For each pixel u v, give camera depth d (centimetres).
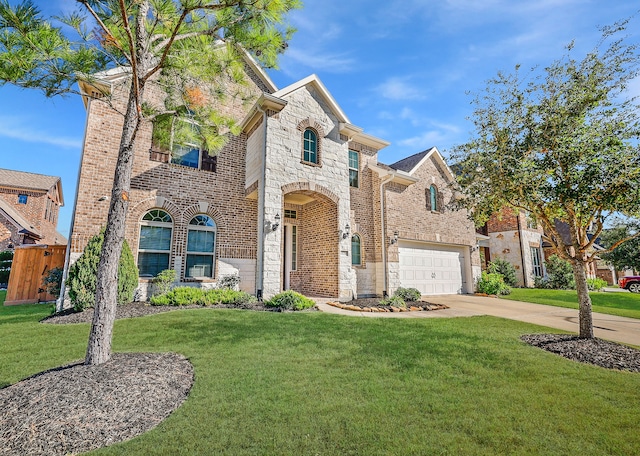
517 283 2178
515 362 509
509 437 296
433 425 315
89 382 359
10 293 1093
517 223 2217
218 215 1155
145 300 976
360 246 1442
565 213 680
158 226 1055
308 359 505
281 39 520
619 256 2356
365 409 345
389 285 1380
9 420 295
